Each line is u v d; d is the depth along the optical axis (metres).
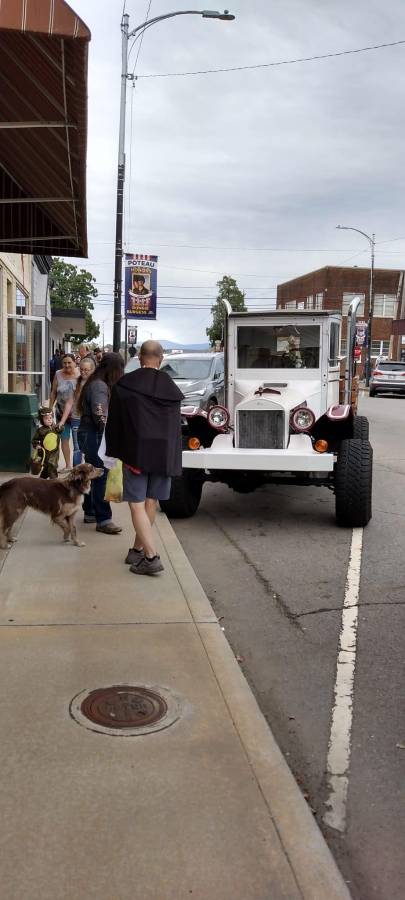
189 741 3.21
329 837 2.76
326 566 6.22
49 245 9.36
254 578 5.89
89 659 3.99
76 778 2.91
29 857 2.46
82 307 61.09
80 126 5.63
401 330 51.84
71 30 4.24
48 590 5.08
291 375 8.36
